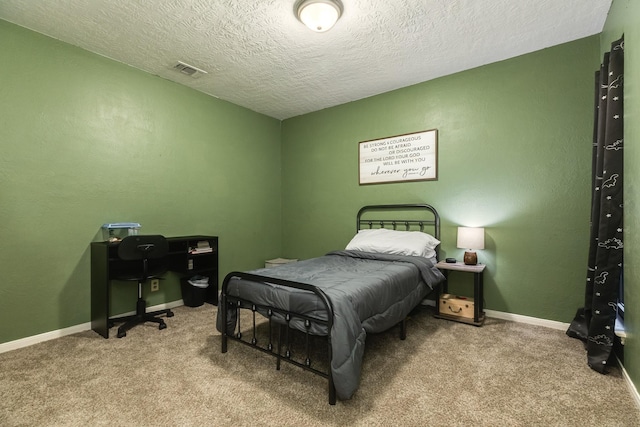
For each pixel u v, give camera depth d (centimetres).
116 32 238
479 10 214
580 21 228
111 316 282
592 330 193
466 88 305
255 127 418
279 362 192
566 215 258
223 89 348
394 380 180
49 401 160
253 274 216
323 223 413
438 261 321
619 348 191
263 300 198
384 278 215
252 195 412
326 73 310
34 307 235
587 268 242
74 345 229
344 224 394
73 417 148
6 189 222
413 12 215
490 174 292
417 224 337
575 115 254
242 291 211
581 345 227
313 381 180
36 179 236
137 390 170
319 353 216
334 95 368
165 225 319
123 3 205
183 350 221
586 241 251
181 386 174
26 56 231
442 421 145
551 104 264
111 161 278
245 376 185
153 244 260
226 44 256
